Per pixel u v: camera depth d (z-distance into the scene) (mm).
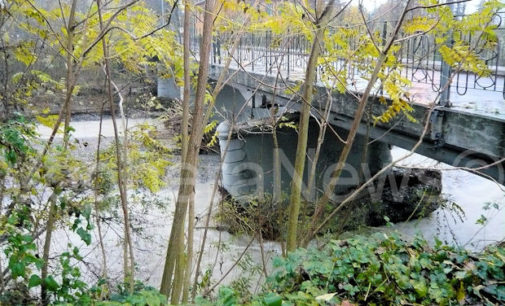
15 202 2963
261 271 4594
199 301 2350
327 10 3535
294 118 6172
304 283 2717
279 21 3266
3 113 3314
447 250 3283
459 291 2803
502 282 2842
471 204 5652
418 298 2824
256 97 7324
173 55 3598
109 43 3678
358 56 4250
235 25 3572
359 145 6211
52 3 4148
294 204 3826
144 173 3945
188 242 3430
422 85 5375
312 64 3678
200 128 3264
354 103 5246
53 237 3680
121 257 4277
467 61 3666
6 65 3600
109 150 3816
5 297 2883
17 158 2977
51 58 4012
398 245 3248
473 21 3471
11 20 3746
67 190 3102
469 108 4254
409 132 4766
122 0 4051
